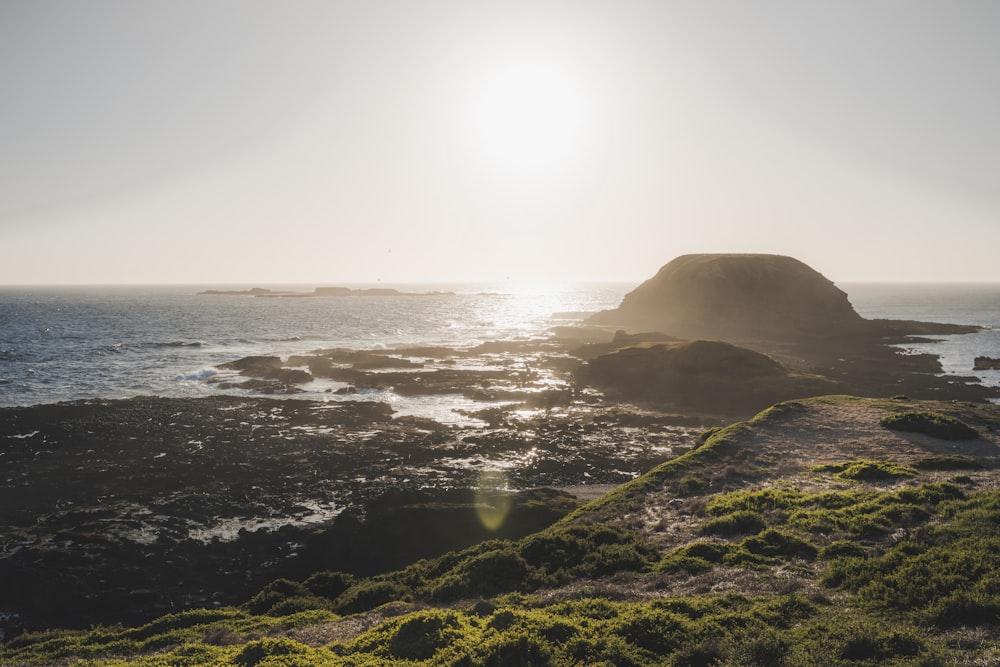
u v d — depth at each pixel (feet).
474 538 88.07
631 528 71.05
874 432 107.04
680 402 200.64
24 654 58.03
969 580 44.11
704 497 79.05
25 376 239.09
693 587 51.39
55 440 145.28
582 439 157.58
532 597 53.26
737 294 407.44
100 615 75.10
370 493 115.24
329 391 217.56
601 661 37.68
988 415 120.47
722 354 219.82
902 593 44.42
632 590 52.44
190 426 161.17
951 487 69.46
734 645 37.96
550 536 68.69
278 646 44.11
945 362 291.38
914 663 34.47
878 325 394.11
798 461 92.38
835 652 36.35
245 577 84.79
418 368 265.75
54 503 108.78
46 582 78.84
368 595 64.39
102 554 88.38
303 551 89.71
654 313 428.97
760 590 49.08
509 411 191.62
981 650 35.45
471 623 46.26
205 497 111.14
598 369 234.79
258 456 136.56
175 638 57.72
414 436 155.12
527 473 128.57
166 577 84.07
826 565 53.83
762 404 189.67
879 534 58.90
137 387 222.07
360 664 40.29
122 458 133.49
